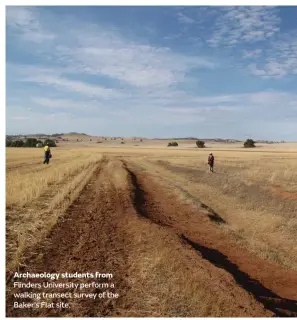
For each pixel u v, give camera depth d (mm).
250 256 11023
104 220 12594
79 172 29281
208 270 8422
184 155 74125
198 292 7062
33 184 18266
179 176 30891
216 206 18641
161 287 7320
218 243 12039
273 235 13711
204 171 33750
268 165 39188
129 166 41219
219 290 7336
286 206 17328
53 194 17031
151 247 9703
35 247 9125
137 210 14781
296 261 11086
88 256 8812
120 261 8609
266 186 22297
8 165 35125
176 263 8500
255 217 16125
